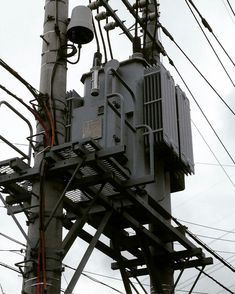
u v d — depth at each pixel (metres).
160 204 12.40
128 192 10.42
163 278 12.91
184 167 13.13
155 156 12.69
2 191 9.88
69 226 11.34
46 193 9.27
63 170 9.35
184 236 12.59
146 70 13.02
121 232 12.50
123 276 12.05
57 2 11.05
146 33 14.52
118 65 12.98
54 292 8.53
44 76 10.39
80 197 11.11
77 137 12.31
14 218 8.98
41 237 8.66
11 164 9.48
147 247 12.16
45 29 10.87
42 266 8.55
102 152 9.30
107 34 13.62
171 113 12.81
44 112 9.97
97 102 12.69
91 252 9.69
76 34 10.56
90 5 14.20
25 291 8.52
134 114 11.66
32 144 9.83
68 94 13.09
